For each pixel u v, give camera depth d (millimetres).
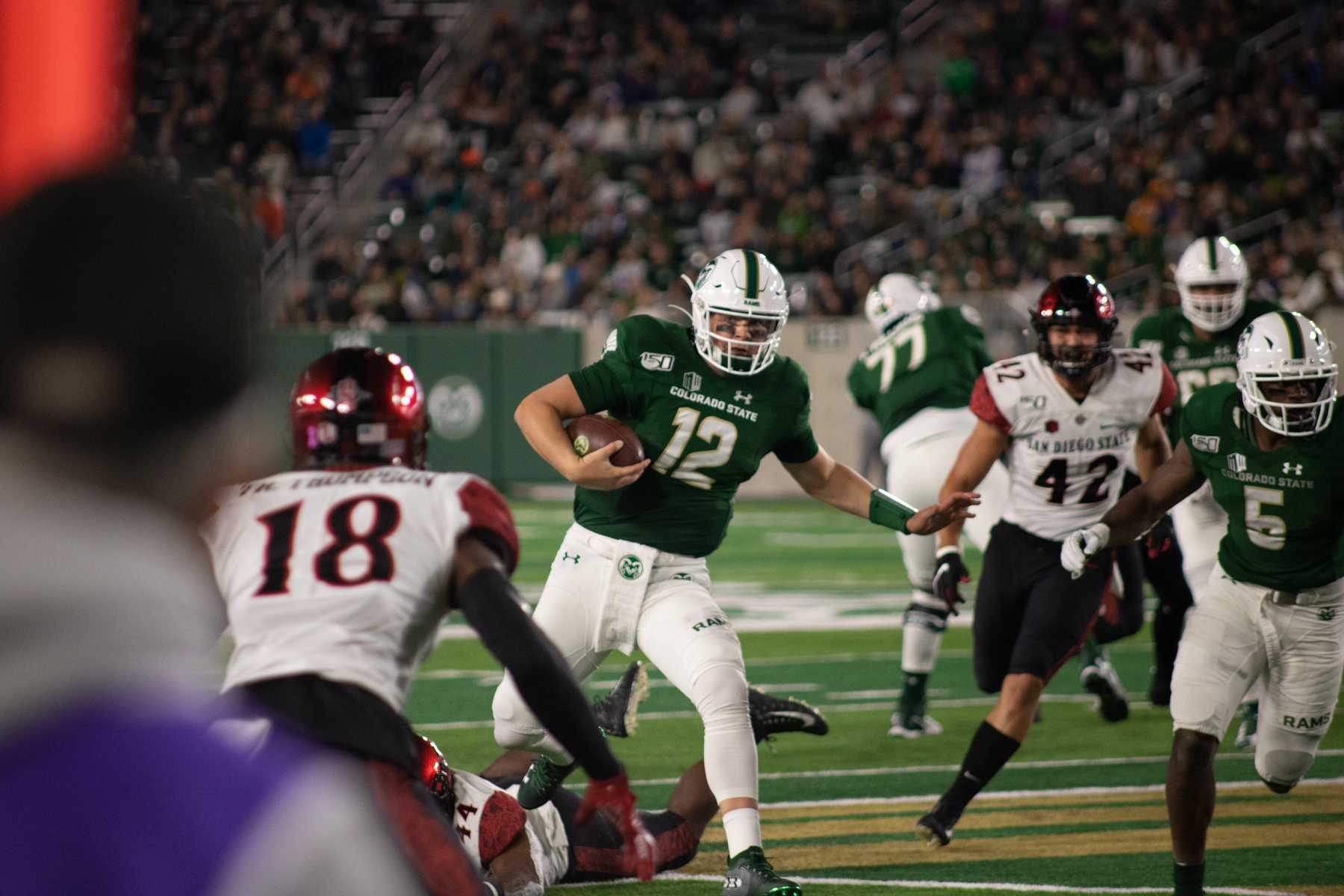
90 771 2926
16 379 3133
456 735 21562
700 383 14289
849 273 58375
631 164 68812
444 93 74312
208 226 3297
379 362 9398
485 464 56469
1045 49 71125
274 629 8320
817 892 14500
